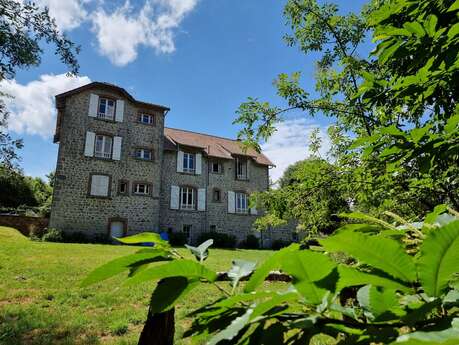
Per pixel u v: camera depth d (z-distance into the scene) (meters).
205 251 0.68
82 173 18.44
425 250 0.43
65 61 8.64
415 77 1.65
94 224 18.19
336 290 0.47
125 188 19.52
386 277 0.46
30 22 7.96
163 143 21.16
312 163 4.89
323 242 0.46
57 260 10.25
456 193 2.94
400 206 3.41
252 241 22.48
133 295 6.53
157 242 0.68
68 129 18.55
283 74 5.34
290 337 0.54
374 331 0.46
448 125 1.33
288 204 5.14
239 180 23.42
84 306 5.81
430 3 1.86
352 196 4.39
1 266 8.70
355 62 4.74
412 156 1.47
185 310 5.42
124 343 4.23
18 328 4.59
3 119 9.98
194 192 21.89
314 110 5.30
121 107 20.09
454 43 1.50
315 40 5.74
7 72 8.05
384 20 2.01
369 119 4.44
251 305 0.58
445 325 0.36
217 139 25.75
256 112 5.36
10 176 10.26
